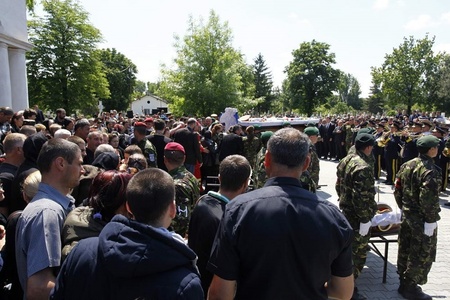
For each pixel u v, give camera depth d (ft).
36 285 6.11
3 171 12.17
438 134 33.73
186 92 104.73
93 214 6.78
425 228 13.37
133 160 12.34
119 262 4.32
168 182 5.34
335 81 178.91
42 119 35.88
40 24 106.11
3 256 7.80
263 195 5.94
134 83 235.20
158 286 4.35
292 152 6.18
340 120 57.26
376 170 41.24
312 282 5.62
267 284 5.60
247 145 30.60
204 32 105.50
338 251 5.80
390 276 16.29
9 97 45.91
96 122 46.88
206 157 31.35
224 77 103.91
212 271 5.95
